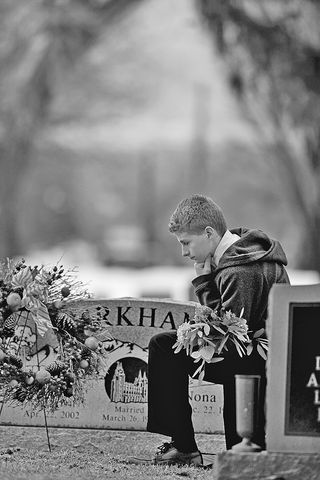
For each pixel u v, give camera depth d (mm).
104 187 77750
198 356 7527
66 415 8469
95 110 43906
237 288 7484
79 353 7973
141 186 74125
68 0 25547
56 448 8445
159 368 7711
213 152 59312
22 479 6797
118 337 8453
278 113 22234
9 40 26625
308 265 26188
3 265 8141
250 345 7578
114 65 42812
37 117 30688
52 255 51469
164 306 8453
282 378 6047
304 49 20844
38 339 8195
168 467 7621
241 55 21375
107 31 27609
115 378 8445
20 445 8469
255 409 6102
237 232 7945
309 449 5949
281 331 6098
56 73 27812
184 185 73750
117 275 27203
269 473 5824
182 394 7715
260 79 21578
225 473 5867
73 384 8000
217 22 21016
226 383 7648
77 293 8328
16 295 7766
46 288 7863
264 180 63469
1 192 36406
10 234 40312
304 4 20438
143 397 8430
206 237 7672
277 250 7652
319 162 22656
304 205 25750
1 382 7805
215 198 64375
